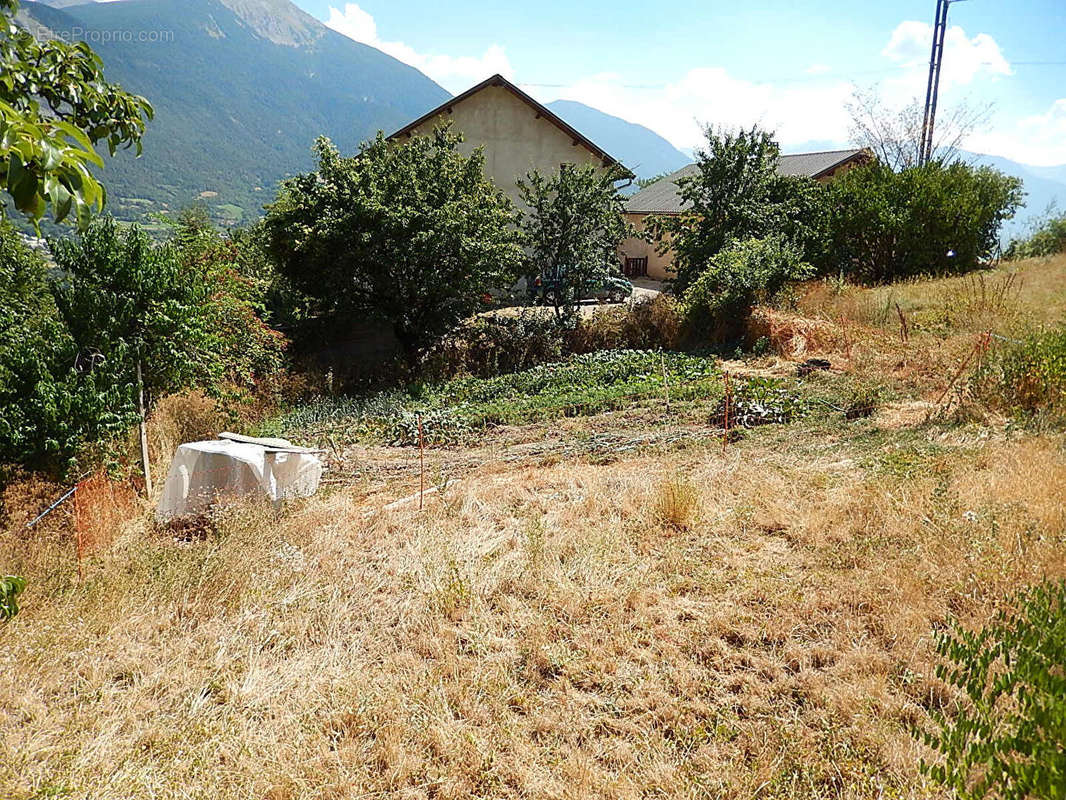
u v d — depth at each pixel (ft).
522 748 10.96
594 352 51.93
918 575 14.74
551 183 54.24
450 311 51.31
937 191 56.44
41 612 14.46
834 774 10.00
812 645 13.01
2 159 5.46
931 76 81.10
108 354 26.45
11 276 36.45
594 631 14.08
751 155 55.67
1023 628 7.75
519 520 20.20
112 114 9.93
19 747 10.97
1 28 8.18
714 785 9.98
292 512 21.72
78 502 20.47
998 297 40.11
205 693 12.71
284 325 57.16
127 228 28.91
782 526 18.38
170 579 16.24
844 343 40.19
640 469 24.02
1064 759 5.72
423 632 14.40
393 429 35.09
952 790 9.00
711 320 50.62
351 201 47.06
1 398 23.17
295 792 10.27
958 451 21.74
